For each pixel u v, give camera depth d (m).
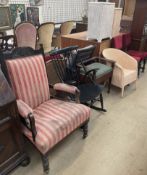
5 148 1.54
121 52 3.21
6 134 1.51
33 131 1.51
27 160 1.75
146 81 3.70
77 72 2.53
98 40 3.04
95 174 1.71
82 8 5.95
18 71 1.74
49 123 1.62
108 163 1.83
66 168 1.76
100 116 2.55
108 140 2.12
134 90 3.33
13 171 1.71
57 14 5.22
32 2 4.45
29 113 1.47
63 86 2.02
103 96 3.08
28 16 4.34
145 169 1.78
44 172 1.70
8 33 3.71
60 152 1.94
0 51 1.63
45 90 1.99
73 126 1.75
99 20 2.90
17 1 4.14
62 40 3.46
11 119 1.50
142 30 3.78
